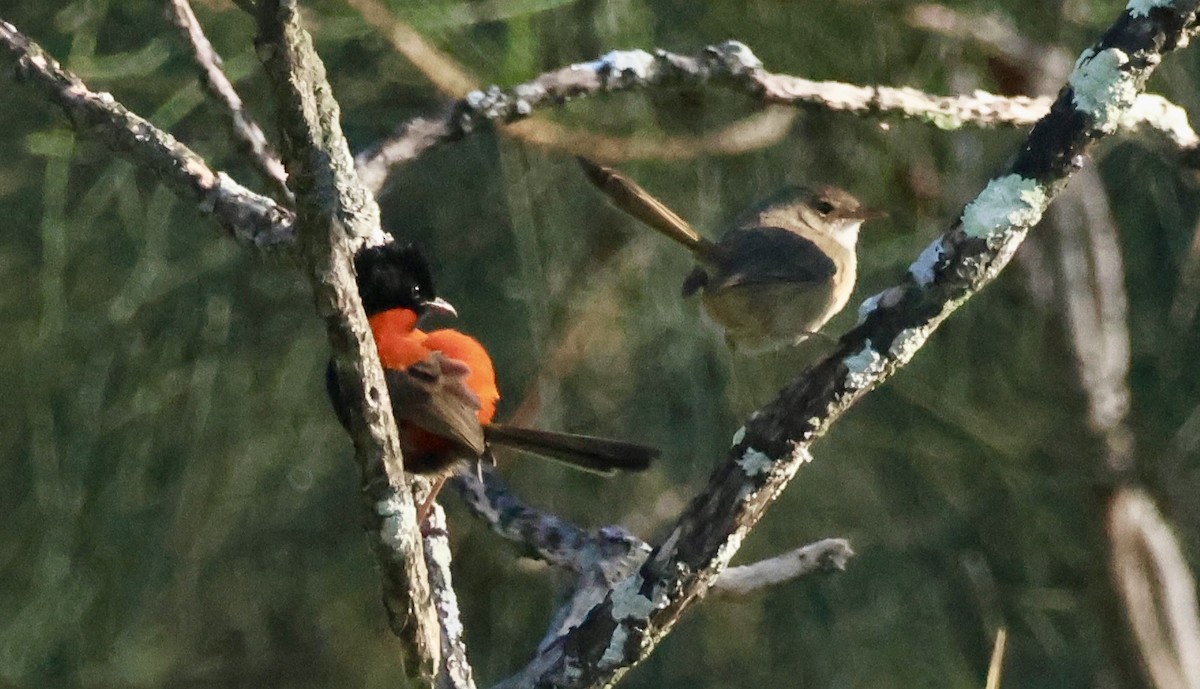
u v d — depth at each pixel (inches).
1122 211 429.4
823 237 337.4
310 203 168.4
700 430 398.0
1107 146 396.5
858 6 336.5
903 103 301.0
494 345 402.3
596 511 421.4
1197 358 430.6
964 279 197.3
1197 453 445.7
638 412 403.5
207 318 390.0
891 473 431.5
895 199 382.9
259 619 455.8
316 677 464.4
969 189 383.2
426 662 206.1
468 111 291.4
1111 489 405.1
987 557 437.7
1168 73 381.7
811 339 388.8
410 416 272.4
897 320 199.2
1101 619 416.8
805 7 341.4
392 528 193.5
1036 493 433.4
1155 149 347.6
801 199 339.9
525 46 291.6
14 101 371.2
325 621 464.1
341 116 364.5
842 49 346.6
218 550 438.0
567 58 330.0
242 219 269.1
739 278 315.3
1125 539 407.5
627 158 332.8
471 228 395.2
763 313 323.0
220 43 327.3
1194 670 406.0
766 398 392.2
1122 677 413.7
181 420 404.2
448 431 270.5
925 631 440.8
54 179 349.7
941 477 430.9
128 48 338.3
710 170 374.0
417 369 276.5
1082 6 355.6
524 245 369.1
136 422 402.3
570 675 210.1
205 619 446.6
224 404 400.8
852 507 430.0
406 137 291.6
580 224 374.9
